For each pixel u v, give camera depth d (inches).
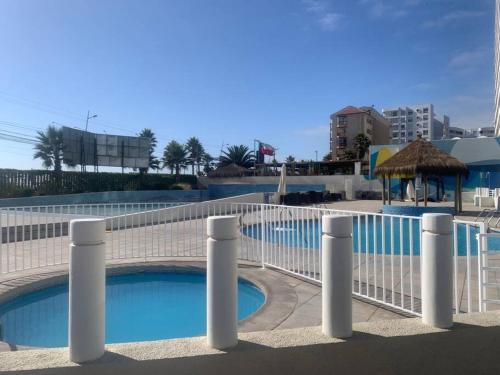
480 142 1063.0
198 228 458.9
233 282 89.3
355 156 2345.0
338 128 2908.5
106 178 1444.4
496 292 199.6
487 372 100.6
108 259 298.8
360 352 92.8
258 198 890.7
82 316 81.1
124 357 82.7
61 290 249.4
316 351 90.3
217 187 1544.0
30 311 227.0
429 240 101.5
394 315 170.4
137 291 270.7
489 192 926.4
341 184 1439.5
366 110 2906.0
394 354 94.8
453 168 660.1
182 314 225.5
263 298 218.4
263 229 263.7
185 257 306.0
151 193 1363.2
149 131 2513.5
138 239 378.3
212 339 87.7
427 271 101.9
